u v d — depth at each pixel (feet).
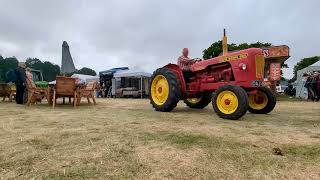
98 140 10.27
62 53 46.24
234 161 7.95
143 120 15.44
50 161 7.93
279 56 44.34
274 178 6.81
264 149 9.15
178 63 22.08
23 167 7.48
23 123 14.34
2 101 33.27
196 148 9.18
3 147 9.36
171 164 7.70
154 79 21.97
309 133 11.96
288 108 26.45
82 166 7.54
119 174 7.01
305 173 7.11
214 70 19.93
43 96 28.76
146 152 8.75
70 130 12.23
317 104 33.17
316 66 54.80
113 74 63.87
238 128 13.05
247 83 17.52
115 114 18.66
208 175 6.98
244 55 17.70
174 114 19.03
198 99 24.39
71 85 24.95
